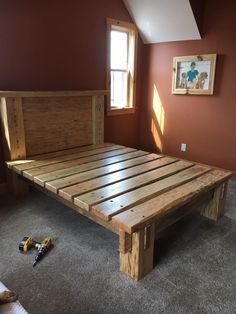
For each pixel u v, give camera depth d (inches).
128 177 91.1
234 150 139.7
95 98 138.9
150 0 137.3
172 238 86.6
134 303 61.1
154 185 84.4
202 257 77.5
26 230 89.7
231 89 134.6
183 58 147.3
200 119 149.7
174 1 130.3
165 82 160.6
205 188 84.3
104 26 142.1
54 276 68.9
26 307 59.6
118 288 65.4
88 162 108.9
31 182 107.2
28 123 116.0
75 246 81.4
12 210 103.3
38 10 115.2
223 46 133.0
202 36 139.5
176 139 163.0
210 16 134.8
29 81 118.4
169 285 66.6
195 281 68.1
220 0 130.0
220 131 143.1
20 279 67.7
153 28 151.9
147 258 69.0
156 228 72.1
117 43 155.5
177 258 76.8
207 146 149.9
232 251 80.6
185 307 60.2
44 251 76.9
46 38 120.3
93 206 70.1
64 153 123.5
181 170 99.3
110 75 153.0
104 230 90.5
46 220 96.3
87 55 138.3
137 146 183.3
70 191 79.5
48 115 122.3
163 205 71.2
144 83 171.5
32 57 117.3
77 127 135.6
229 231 91.4
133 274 67.9
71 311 58.8
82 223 94.7
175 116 160.4
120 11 147.5
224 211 103.3
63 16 124.2
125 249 65.2
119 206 70.1
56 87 128.6
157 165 104.5
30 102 114.8
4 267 71.7
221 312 59.1
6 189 119.9
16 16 109.0
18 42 111.7
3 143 115.0
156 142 173.9
